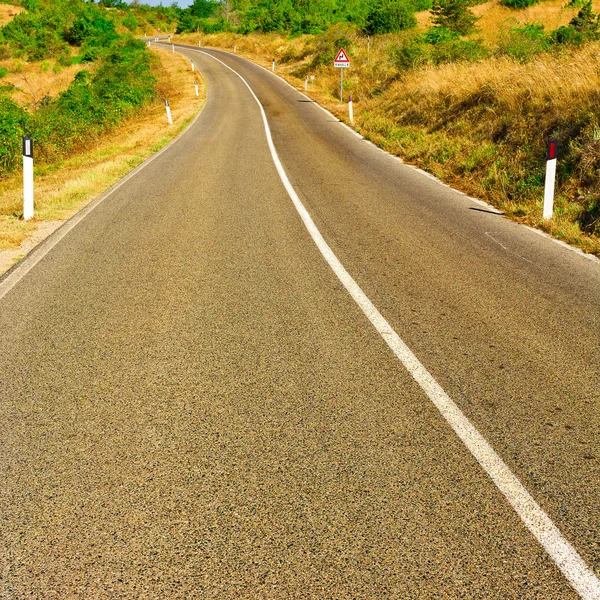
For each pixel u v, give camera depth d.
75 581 2.00
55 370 3.55
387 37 35.31
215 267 5.54
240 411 3.03
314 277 5.18
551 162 6.89
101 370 3.53
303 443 2.74
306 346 3.79
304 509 2.31
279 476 2.51
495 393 3.15
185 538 2.18
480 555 2.06
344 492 2.40
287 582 1.96
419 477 2.48
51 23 60.59
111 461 2.65
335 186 9.55
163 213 7.91
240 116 21.27
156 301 4.69
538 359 3.54
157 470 2.58
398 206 8.10
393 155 12.96
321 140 15.23
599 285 4.90
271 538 2.16
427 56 22.42
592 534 2.14
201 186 9.75
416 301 4.56
